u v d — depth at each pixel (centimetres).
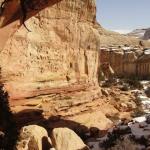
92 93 2756
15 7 1216
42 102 2153
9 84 1900
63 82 2428
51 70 2339
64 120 2172
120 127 2200
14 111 1866
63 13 2517
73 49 2633
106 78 5309
